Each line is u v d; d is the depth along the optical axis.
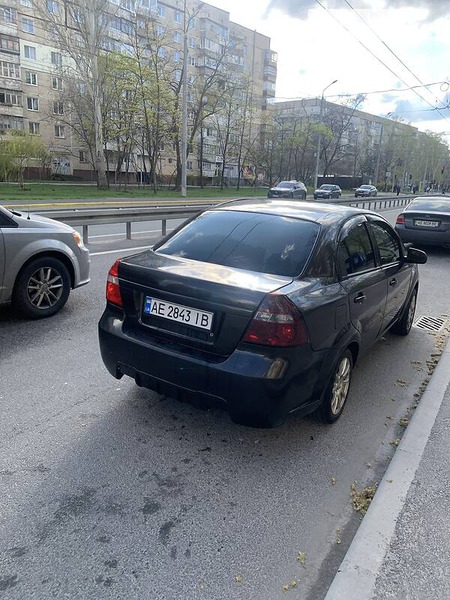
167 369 2.78
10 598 1.86
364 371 4.29
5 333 4.72
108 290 3.18
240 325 2.56
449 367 4.34
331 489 2.63
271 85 78.19
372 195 48.62
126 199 27.25
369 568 2.05
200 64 61.66
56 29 30.47
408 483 2.65
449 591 1.95
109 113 41.91
